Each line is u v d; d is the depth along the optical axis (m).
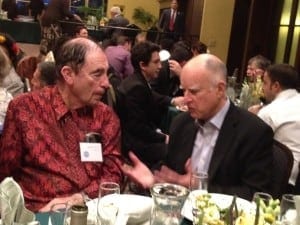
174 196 1.33
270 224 1.34
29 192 1.92
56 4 8.71
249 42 9.06
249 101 4.13
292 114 3.08
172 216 1.31
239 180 2.02
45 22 8.75
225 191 1.91
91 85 1.94
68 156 1.94
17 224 1.22
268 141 2.02
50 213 1.38
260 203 1.38
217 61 2.01
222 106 2.05
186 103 2.05
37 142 1.92
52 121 1.96
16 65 4.41
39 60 4.71
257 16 8.94
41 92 2.01
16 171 1.99
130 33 8.68
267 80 3.34
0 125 2.47
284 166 2.19
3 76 3.23
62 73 1.95
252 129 2.02
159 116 4.00
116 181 2.03
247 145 2.00
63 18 8.80
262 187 1.96
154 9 13.41
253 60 4.88
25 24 9.61
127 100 3.44
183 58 5.05
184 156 2.15
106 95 3.32
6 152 1.95
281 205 1.40
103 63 1.95
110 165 2.04
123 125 3.47
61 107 1.97
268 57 8.86
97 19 11.20
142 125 3.48
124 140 3.45
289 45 8.05
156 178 1.82
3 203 1.27
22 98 1.97
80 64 1.91
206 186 1.65
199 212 1.37
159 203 1.31
